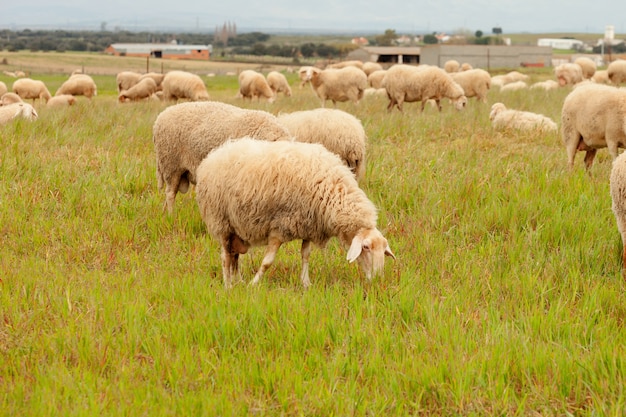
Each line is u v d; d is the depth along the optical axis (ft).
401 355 19.35
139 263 27.99
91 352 18.90
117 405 16.17
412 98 72.13
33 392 16.58
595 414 16.35
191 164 33.19
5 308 21.72
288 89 115.55
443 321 21.04
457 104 71.41
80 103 78.43
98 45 555.28
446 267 27.14
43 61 333.42
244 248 26.84
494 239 30.63
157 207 34.71
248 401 16.84
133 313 21.25
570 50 518.78
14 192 35.47
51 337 19.75
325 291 24.30
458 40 487.61
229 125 31.94
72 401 16.43
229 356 18.94
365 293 24.40
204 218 26.81
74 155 42.37
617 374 17.99
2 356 18.70
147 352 19.31
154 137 33.94
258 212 25.18
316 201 24.98
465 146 48.96
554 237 30.12
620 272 27.14
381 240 24.32
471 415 16.30
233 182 25.18
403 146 49.16
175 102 88.94
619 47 463.83
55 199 34.99
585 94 40.52
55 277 24.88
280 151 25.54
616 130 38.86
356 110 70.08
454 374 17.74
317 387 17.34
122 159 41.32
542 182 36.73
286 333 20.33
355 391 17.20
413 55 328.08
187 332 20.24
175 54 467.11
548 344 19.40
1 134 44.47
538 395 17.21
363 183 38.06
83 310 22.15
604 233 30.19
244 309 21.38
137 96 108.27
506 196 35.42
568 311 22.06
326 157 25.86
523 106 73.10
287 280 26.89
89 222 32.63
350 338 20.17
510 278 25.52
